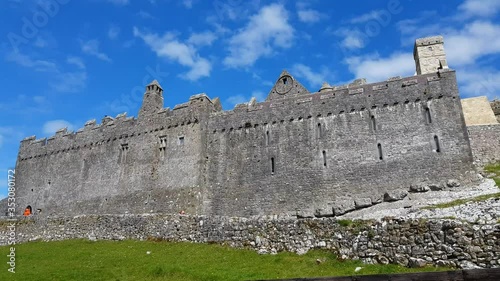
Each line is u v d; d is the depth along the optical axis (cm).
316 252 2600
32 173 6000
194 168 4681
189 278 2417
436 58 5106
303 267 2423
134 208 4838
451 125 3834
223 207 4406
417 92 4047
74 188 5466
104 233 3878
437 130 3862
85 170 5484
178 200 4600
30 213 5719
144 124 5262
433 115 3922
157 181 4847
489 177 3612
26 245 4038
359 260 2392
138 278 2522
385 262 2300
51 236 4162
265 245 2870
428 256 2170
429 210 2803
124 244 3553
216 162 4650
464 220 2228
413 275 995
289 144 4369
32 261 3253
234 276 2353
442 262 2111
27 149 6234
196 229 3366
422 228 2261
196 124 4894
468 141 3734
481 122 4303
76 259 3162
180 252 3077
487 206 2525
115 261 2981
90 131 5688
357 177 3966
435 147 3819
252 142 4562
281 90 5131
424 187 3681
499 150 3891
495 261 1977
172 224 3534
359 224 2533
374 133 4062
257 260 2678
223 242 3127
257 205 4269
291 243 2761
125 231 3775
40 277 2680
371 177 3919
